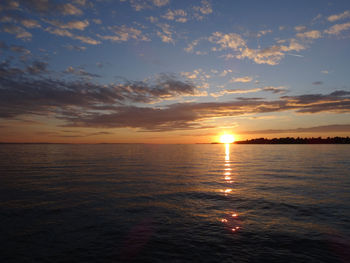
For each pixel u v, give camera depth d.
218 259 5.23
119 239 6.32
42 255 5.42
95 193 12.01
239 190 12.84
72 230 6.95
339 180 16.11
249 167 25.86
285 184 14.65
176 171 21.95
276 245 5.93
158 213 8.67
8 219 7.88
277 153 62.16
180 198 11.01
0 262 5.07
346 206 9.48
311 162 31.88
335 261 5.11
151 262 5.11
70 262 5.12
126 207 9.44
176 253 5.52
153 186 14.06
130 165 28.02
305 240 6.21
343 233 6.68
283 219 7.95
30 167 24.33
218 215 8.42
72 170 21.97
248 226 7.29
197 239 6.32
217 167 26.02
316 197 11.09
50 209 9.09
